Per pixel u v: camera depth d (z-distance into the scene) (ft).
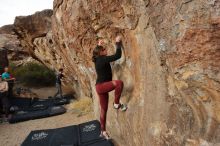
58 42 31.01
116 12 12.45
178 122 8.68
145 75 11.20
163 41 8.21
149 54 10.39
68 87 52.29
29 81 59.88
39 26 47.85
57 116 30.22
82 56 21.84
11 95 37.14
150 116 10.71
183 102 8.34
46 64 58.13
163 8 7.92
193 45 6.98
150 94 10.79
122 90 14.25
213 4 6.28
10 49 70.33
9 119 29.27
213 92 6.92
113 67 15.31
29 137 19.89
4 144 22.40
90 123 21.71
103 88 13.32
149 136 10.80
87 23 16.46
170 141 9.14
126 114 13.99
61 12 22.25
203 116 7.52
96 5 13.97
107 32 14.44
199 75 7.06
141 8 9.94
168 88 9.18
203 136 7.44
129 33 12.05
